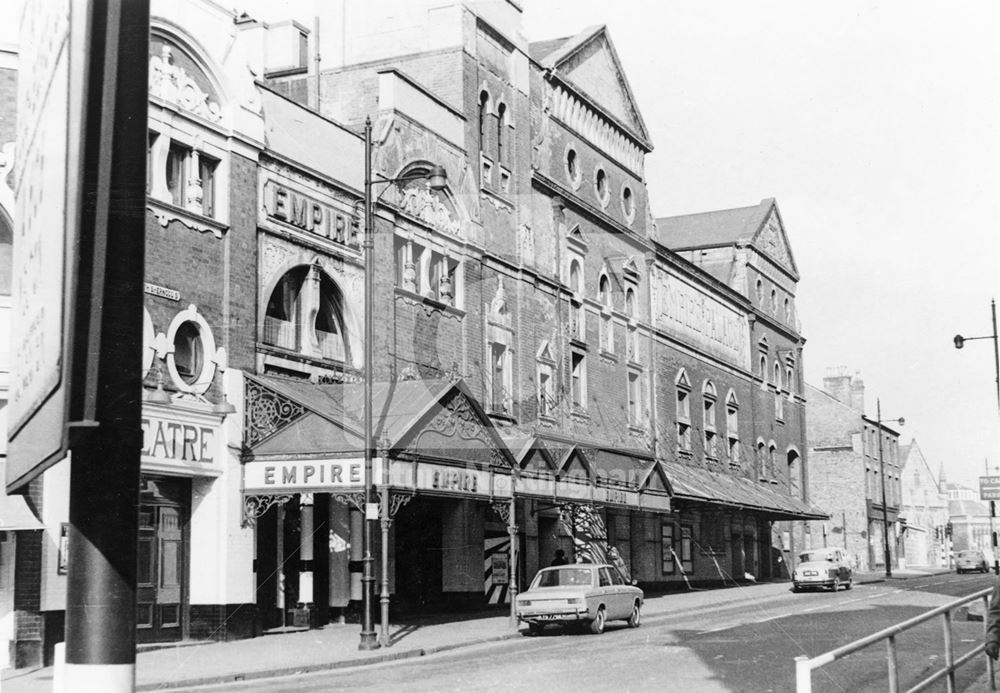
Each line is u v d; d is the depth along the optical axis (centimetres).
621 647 2030
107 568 516
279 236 2488
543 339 3684
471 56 3366
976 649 1168
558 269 3844
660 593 4466
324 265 2634
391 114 2944
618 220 4403
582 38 4122
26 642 1827
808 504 6731
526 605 2447
